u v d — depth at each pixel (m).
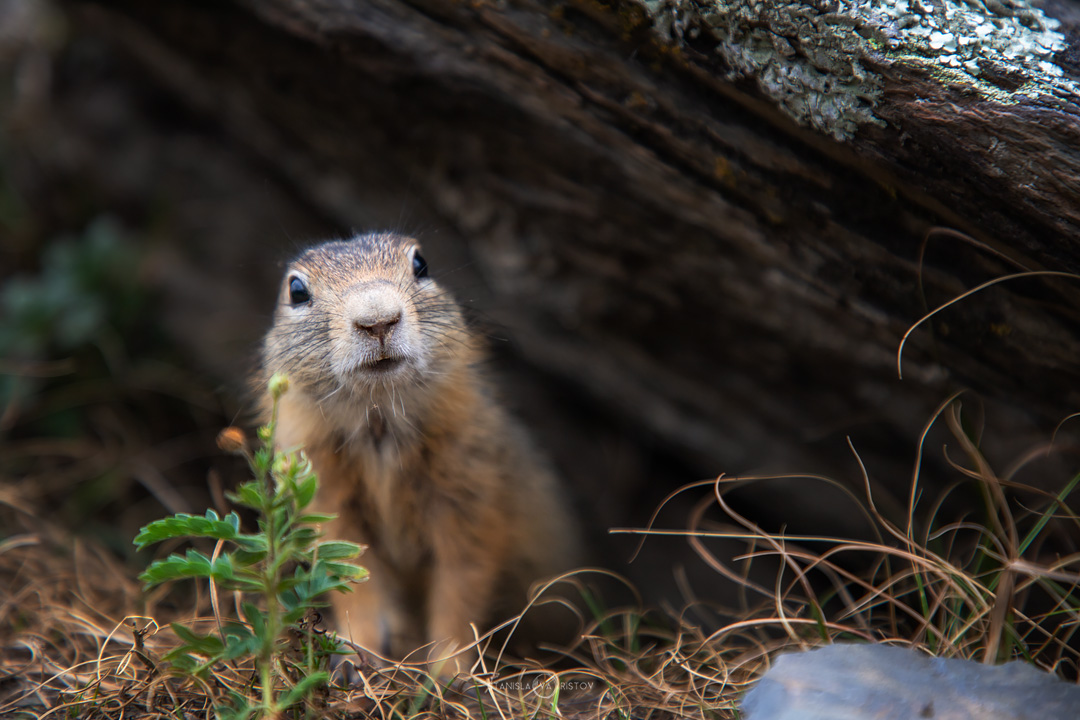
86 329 11.34
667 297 9.67
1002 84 5.51
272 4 8.61
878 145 6.01
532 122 8.30
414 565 8.05
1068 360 6.79
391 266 7.26
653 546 11.71
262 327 9.27
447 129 9.10
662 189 8.08
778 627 8.41
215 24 9.69
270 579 5.02
